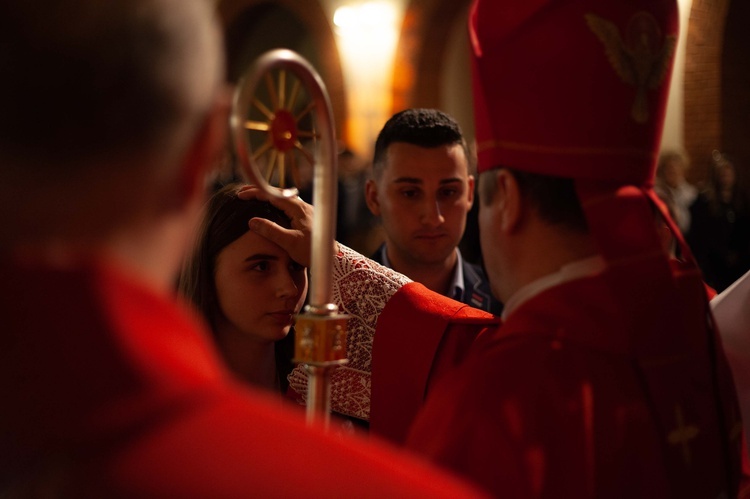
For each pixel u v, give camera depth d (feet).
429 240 9.57
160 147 2.16
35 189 2.05
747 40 27.89
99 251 2.12
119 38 2.06
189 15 2.23
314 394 3.99
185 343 2.13
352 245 28.99
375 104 34.60
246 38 40.78
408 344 6.31
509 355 3.76
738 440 4.55
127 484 1.92
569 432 3.61
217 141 2.44
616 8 4.05
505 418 3.56
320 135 3.89
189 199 2.38
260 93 31.24
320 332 3.96
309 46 41.81
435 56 33.94
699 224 23.49
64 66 2.00
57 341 1.98
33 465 1.93
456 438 3.58
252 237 6.45
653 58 4.16
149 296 2.11
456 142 9.62
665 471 3.84
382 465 2.13
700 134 27.86
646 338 3.85
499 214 4.25
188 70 2.20
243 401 2.16
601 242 3.91
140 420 1.97
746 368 6.47
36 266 2.03
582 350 3.81
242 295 6.43
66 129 2.02
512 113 4.15
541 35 4.06
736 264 23.39
